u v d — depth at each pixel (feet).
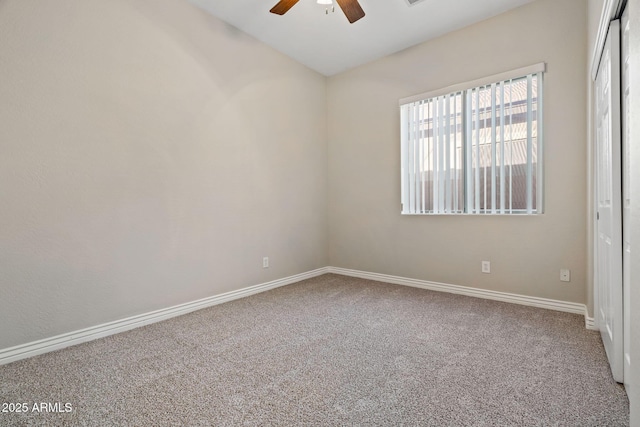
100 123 8.14
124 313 8.60
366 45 12.20
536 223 9.76
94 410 5.24
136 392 5.71
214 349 7.37
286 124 13.02
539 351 6.98
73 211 7.75
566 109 9.19
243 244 11.51
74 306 7.78
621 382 5.69
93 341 7.93
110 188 8.34
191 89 9.99
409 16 10.39
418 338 7.76
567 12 9.12
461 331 8.12
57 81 7.47
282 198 12.89
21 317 7.06
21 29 6.98
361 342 7.59
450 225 11.43
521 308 9.72
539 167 9.62
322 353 7.07
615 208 5.68
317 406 5.25
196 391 5.72
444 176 11.46
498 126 10.30
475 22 10.69
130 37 8.67
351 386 5.80
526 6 9.75
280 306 10.34
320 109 14.57
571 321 8.61
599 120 7.22
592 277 8.13
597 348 7.06
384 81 13.04
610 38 5.60
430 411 5.08
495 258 10.53
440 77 11.53
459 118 11.07
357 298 11.05
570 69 9.11
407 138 12.45
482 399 5.36
